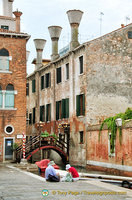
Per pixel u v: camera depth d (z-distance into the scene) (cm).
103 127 2478
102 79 2858
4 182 1491
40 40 3972
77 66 2994
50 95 3603
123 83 2912
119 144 2230
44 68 3794
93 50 2853
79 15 3128
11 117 2841
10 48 2886
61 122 3291
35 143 2941
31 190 1218
